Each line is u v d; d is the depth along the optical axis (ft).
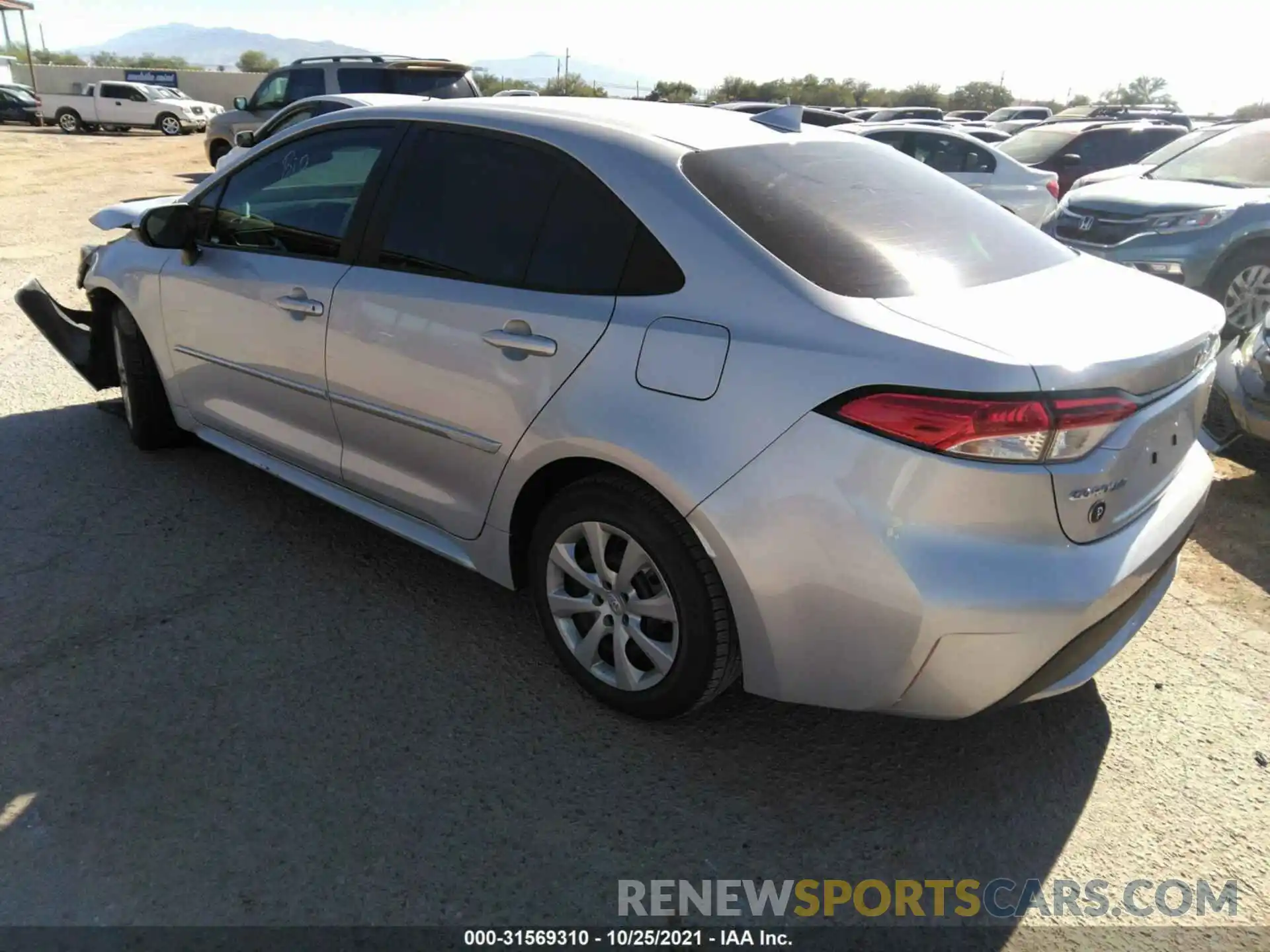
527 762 8.68
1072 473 7.11
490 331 9.18
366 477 11.12
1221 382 15.67
